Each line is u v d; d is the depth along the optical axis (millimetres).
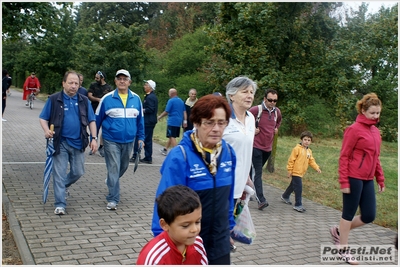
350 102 9594
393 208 7488
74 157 5727
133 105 6102
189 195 2506
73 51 28547
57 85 31453
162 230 2674
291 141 16844
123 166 6316
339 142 17578
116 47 22188
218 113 2799
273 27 9688
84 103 5742
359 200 4699
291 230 5770
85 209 5883
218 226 2910
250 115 4355
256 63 9648
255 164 6605
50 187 6777
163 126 19438
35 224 5102
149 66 25453
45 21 7887
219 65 11930
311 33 9883
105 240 4785
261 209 6738
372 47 9609
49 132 5391
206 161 2871
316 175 10344
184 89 24172
